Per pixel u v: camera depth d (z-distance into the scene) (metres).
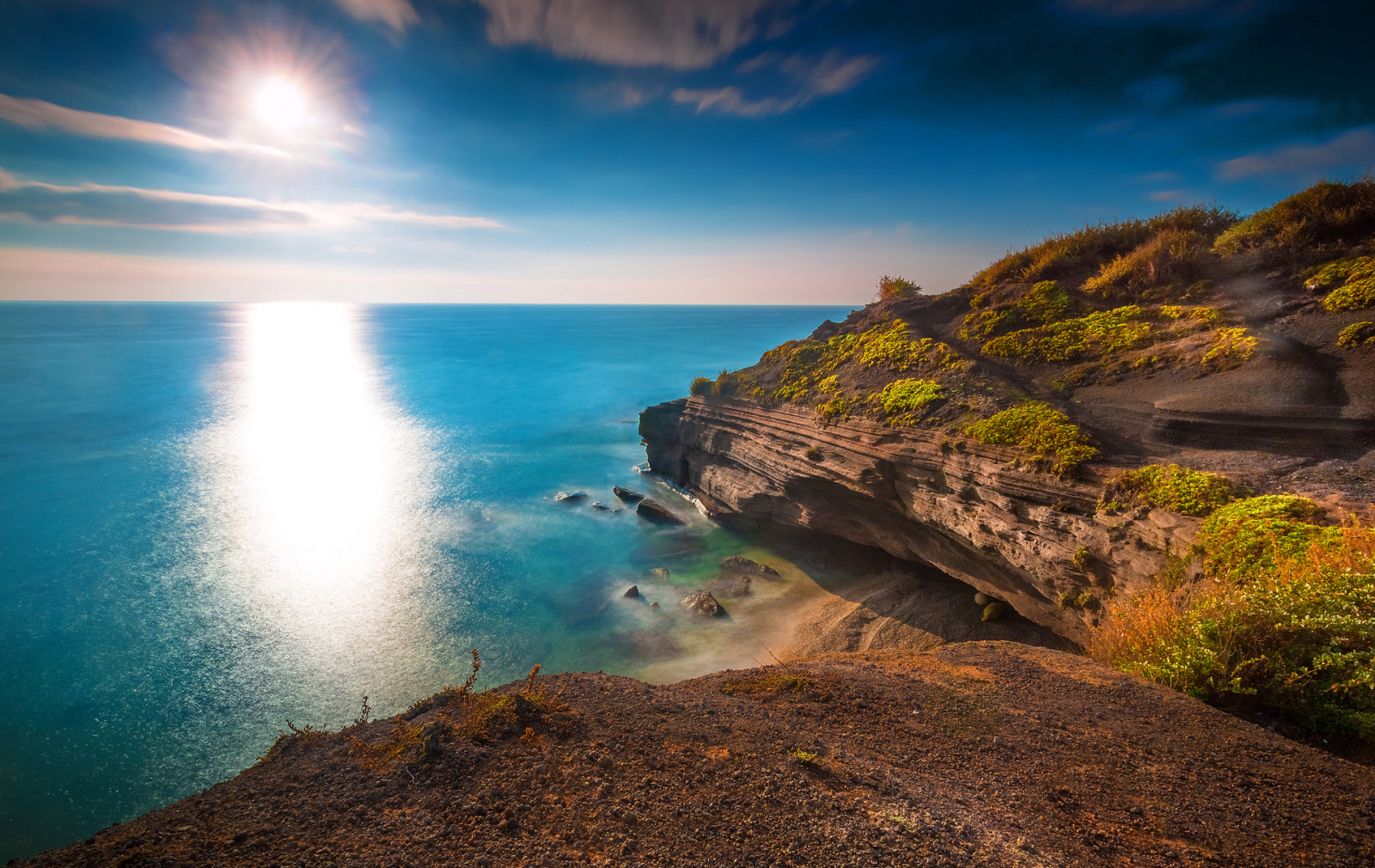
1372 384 11.27
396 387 78.81
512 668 18.38
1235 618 6.38
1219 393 12.82
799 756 4.67
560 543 27.42
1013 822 4.02
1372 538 6.93
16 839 13.26
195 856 3.45
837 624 18.12
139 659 19.45
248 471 41.59
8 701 17.45
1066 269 21.34
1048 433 13.86
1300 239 16.16
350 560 26.42
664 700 5.87
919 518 17.11
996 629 15.66
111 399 72.06
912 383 18.69
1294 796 4.32
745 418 26.03
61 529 30.86
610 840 3.59
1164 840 3.87
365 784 4.15
